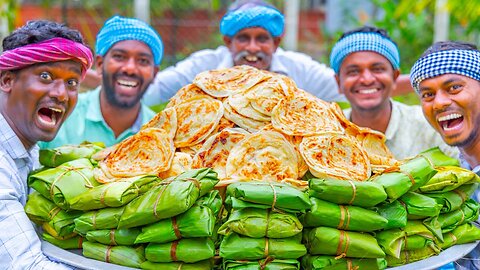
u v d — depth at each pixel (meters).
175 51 9.31
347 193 1.85
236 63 3.74
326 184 1.86
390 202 1.95
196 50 9.00
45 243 2.12
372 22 8.09
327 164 2.06
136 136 2.21
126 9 9.01
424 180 2.01
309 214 1.85
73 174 2.10
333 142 2.12
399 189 1.93
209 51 4.32
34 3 10.46
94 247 1.97
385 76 3.21
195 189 1.83
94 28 9.10
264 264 1.80
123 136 3.67
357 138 2.34
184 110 2.27
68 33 2.29
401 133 3.32
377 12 9.62
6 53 2.21
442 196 2.12
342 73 3.29
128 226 1.87
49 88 2.24
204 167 2.12
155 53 3.54
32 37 2.22
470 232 2.18
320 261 1.85
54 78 2.25
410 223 2.02
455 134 2.58
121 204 1.92
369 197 1.86
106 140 3.66
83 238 2.09
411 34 7.06
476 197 2.62
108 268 1.86
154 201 1.83
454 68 2.53
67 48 2.22
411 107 3.42
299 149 2.10
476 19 6.46
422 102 2.67
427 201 2.01
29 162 2.40
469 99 2.53
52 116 2.33
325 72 4.11
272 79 2.29
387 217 1.93
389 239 1.92
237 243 1.82
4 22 5.67
